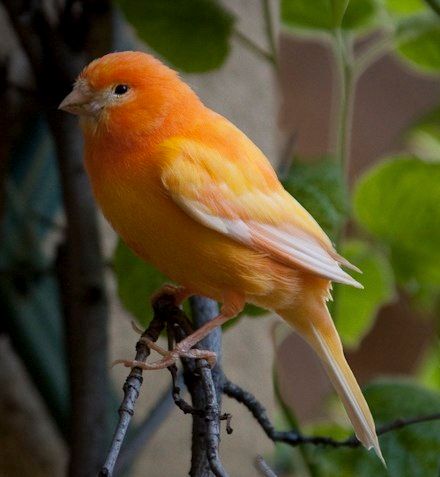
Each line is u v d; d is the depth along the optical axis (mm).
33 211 2389
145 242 2273
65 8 2357
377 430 2283
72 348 2340
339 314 2398
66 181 2344
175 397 2230
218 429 2223
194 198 2266
